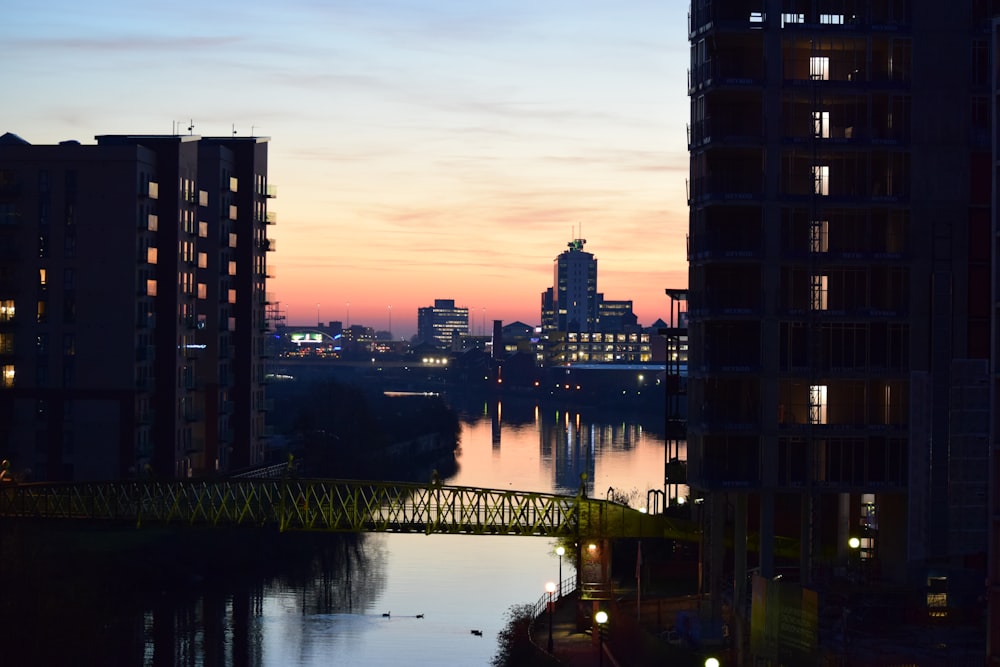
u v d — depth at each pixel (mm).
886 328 120125
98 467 195000
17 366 195625
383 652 128000
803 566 120500
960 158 120688
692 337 124688
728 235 120000
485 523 140625
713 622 106688
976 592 115750
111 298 195000
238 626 138125
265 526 165750
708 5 121312
